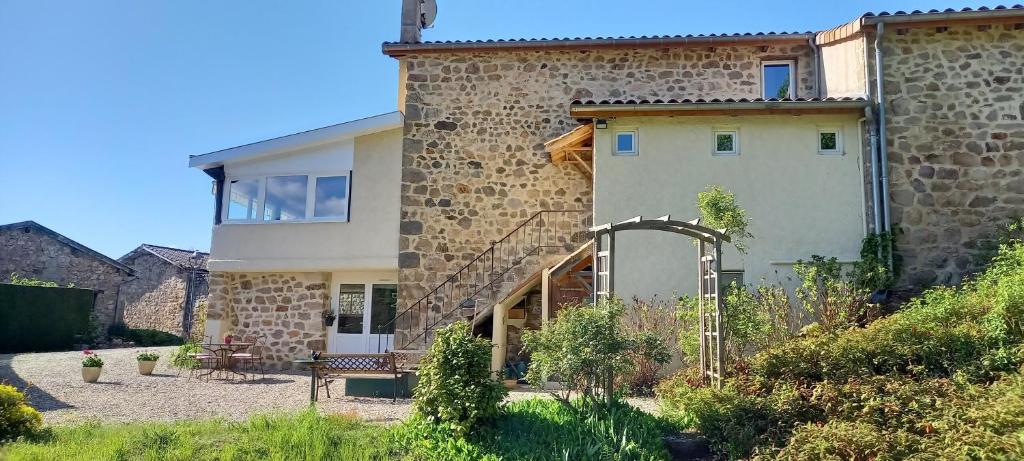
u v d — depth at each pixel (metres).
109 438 6.23
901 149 10.32
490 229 12.70
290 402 8.98
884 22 10.24
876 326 6.95
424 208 12.86
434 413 6.55
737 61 12.71
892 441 5.01
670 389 7.48
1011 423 4.78
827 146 10.56
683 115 10.61
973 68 10.41
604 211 10.55
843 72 11.27
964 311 7.21
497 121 12.95
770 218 10.37
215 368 11.83
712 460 5.90
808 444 5.10
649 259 10.37
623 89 12.79
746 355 8.63
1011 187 10.12
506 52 13.08
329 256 13.16
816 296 9.46
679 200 10.51
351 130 13.11
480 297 11.83
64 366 13.30
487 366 6.66
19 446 6.01
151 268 26.28
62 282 23.83
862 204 10.29
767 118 10.66
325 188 13.48
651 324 9.84
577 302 10.29
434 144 13.00
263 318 13.75
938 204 10.17
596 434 6.07
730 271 10.29
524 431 6.40
